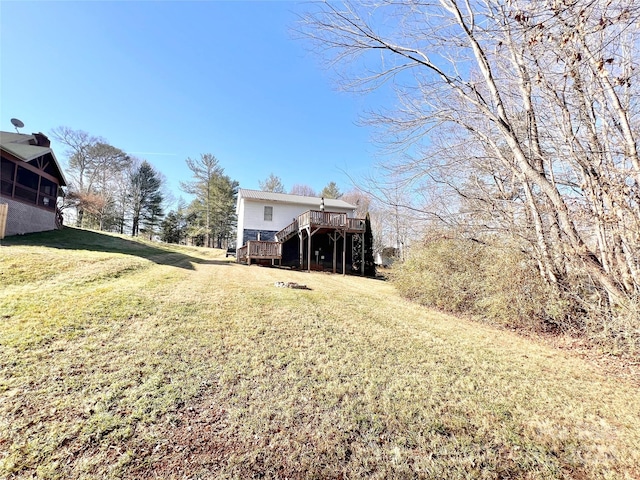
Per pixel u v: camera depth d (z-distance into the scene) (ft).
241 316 16.61
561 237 17.89
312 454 6.58
